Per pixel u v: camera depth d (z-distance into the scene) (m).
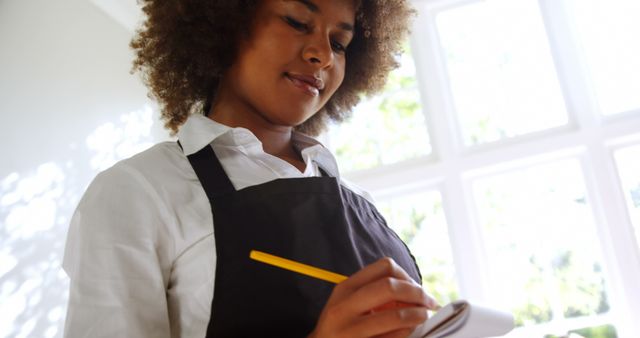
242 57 0.98
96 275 0.74
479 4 4.23
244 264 0.77
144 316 0.74
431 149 4.02
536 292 3.67
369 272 0.61
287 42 0.94
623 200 3.63
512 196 3.85
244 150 0.92
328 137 4.25
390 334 0.60
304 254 0.80
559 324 3.58
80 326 0.72
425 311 0.58
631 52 3.88
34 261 2.74
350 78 1.35
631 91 3.82
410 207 3.97
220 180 0.85
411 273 0.97
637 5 3.94
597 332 3.52
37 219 2.81
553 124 3.89
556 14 4.01
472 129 4.02
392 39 1.36
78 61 3.35
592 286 3.59
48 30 3.25
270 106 0.96
